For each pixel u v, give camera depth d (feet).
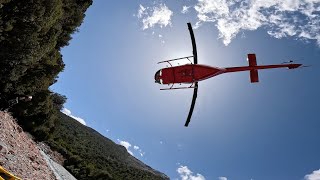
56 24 129.90
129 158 549.13
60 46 158.10
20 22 108.17
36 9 107.45
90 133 469.57
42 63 131.23
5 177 57.93
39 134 142.31
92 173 169.27
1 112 94.58
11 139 85.51
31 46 110.42
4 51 107.04
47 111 139.95
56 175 100.01
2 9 101.14
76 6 156.46
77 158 168.86
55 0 114.62
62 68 146.61
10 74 111.45
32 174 76.28
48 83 136.26
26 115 133.08
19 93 122.31
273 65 30.60
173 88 33.32
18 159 76.95
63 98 188.44
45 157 118.01
